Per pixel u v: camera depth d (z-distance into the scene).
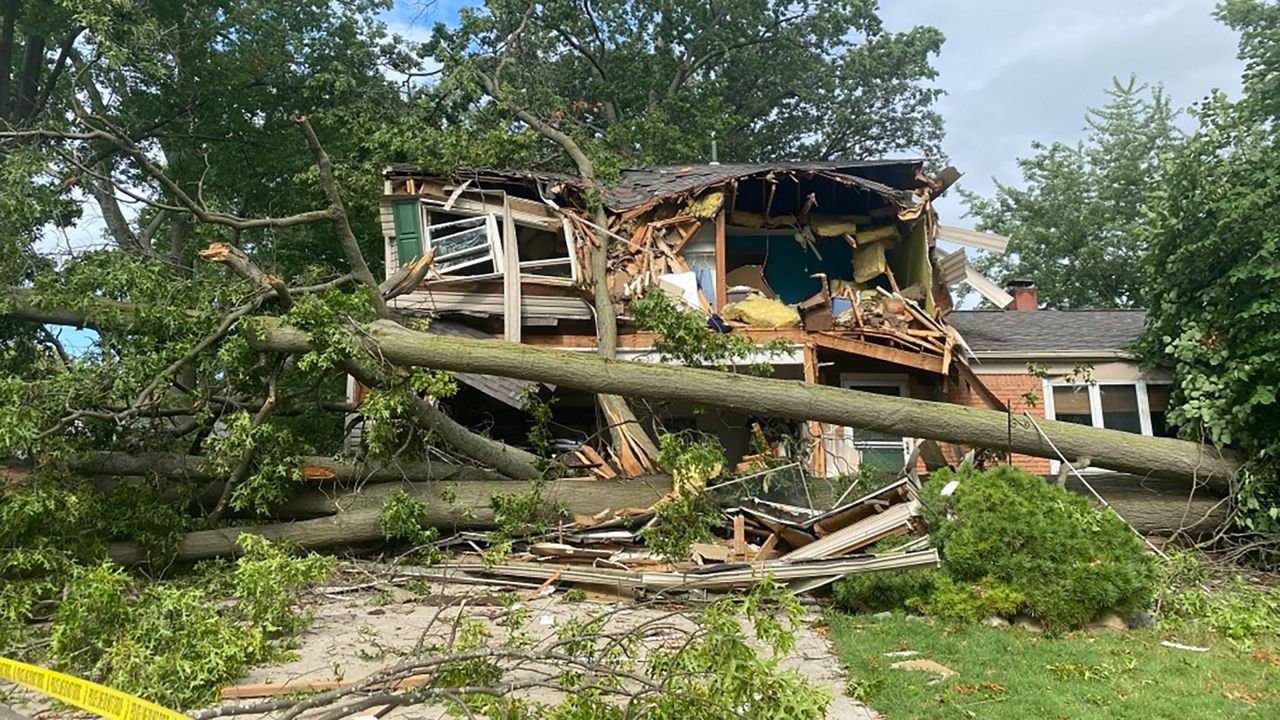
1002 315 14.75
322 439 10.76
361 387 11.09
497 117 15.99
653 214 11.97
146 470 7.83
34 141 10.28
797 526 7.46
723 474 8.31
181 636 4.47
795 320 11.20
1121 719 4.14
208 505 8.51
